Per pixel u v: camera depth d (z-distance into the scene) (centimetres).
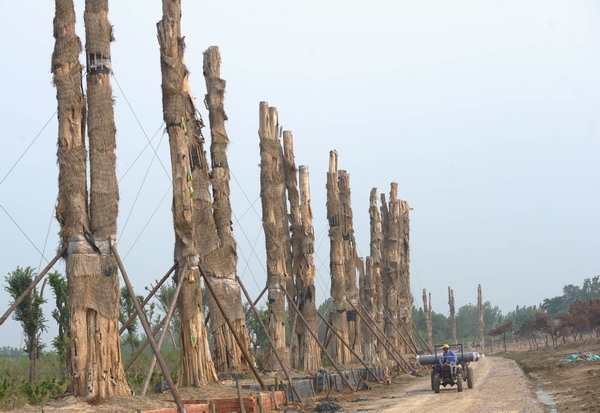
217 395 2355
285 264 3819
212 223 3016
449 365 3288
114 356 2084
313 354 3912
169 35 2628
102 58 2208
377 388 3797
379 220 6006
